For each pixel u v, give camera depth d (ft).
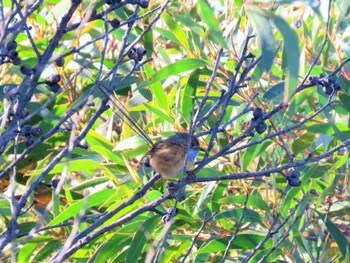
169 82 28.48
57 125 18.24
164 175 22.44
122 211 25.27
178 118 26.55
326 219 24.91
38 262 24.52
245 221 25.54
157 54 30.71
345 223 30.25
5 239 16.49
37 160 28.76
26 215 26.40
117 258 25.23
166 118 26.05
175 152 22.24
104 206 27.12
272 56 15.52
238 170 27.66
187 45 27.17
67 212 24.84
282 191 27.40
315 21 27.68
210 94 27.81
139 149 26.53
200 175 25.16
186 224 26.25
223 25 29.78
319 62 29.37
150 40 28.43
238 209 25.39
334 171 26.14
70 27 17.85
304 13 28.73
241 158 26.27
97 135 26.58
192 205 28.14
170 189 19.44
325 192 25.76
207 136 27.61
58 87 18.51
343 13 27.04
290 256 25.02
